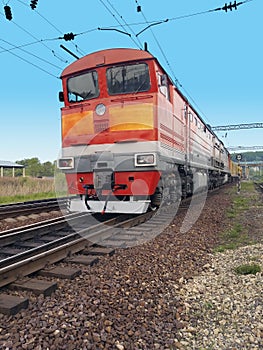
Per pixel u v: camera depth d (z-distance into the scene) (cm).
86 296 391
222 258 604
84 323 330
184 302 407
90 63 876
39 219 1032
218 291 442
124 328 332
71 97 916
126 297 402
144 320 354
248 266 522
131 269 502
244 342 321
